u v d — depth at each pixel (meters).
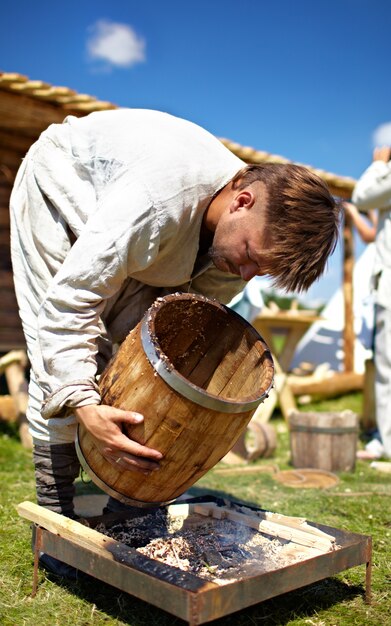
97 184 2.13
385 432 5.00
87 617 2.05
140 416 1.86
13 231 2.40
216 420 1.88
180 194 1.99
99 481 2.07
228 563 2.07
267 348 2.18
